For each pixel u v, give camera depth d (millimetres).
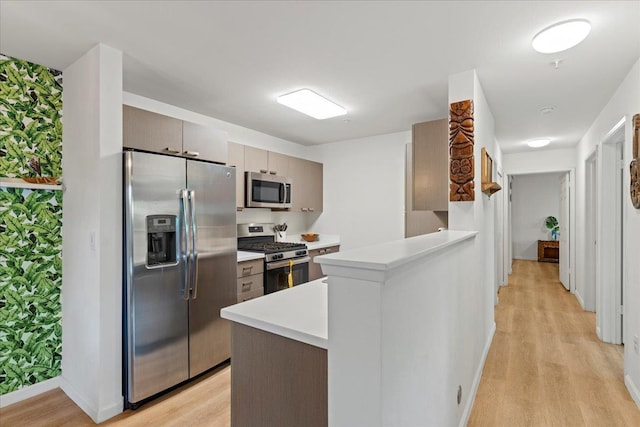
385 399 888
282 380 1111
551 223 8289
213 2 1624
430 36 1938
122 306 2135
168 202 2311
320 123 3814
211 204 2623
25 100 2262
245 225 4055
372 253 1031
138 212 2141
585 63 2287
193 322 2465
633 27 1820
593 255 4195
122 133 2188
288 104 3094
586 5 1626
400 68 2367
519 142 4848
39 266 2320
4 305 2178
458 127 2418
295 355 1075
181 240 2377
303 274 3961
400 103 3107
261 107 3238
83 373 2168
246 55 2182
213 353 2615
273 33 1918
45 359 2348
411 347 1121
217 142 2943
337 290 921
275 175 4031
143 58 2232
